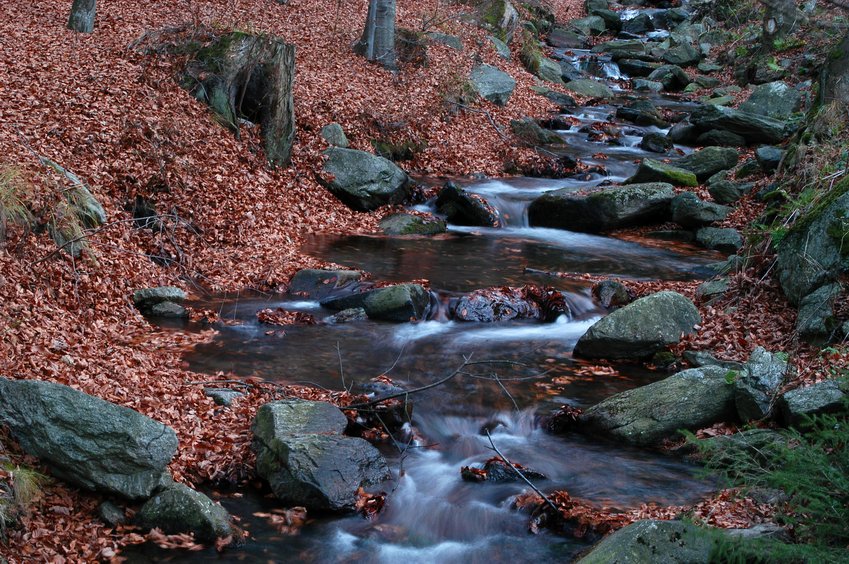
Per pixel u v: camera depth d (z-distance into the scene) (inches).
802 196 425.1
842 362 303.3
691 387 293.0
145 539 219.3
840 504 166.2
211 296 416.2
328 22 850.1
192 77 550.3
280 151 563.5
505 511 239.3
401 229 541.0
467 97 773.3
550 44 1145.4
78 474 228.8
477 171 675.4
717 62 1059.3
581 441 287.1
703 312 387.5
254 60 550.0
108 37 621.6
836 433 176.1
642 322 354.0
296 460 242.1
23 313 320.2
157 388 294.4
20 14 673.0
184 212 468.4
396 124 675.4
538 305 411.5
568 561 215.5
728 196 584.1
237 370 326.3
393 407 287.4
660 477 258.7
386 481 253.8
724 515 219.9
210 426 274.4
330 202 562.6
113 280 390.3
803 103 767.7
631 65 1080.8
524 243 537.0
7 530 205.2
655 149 756.6
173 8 756.0
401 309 396.5
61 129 467.2
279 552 219.3
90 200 417.4
